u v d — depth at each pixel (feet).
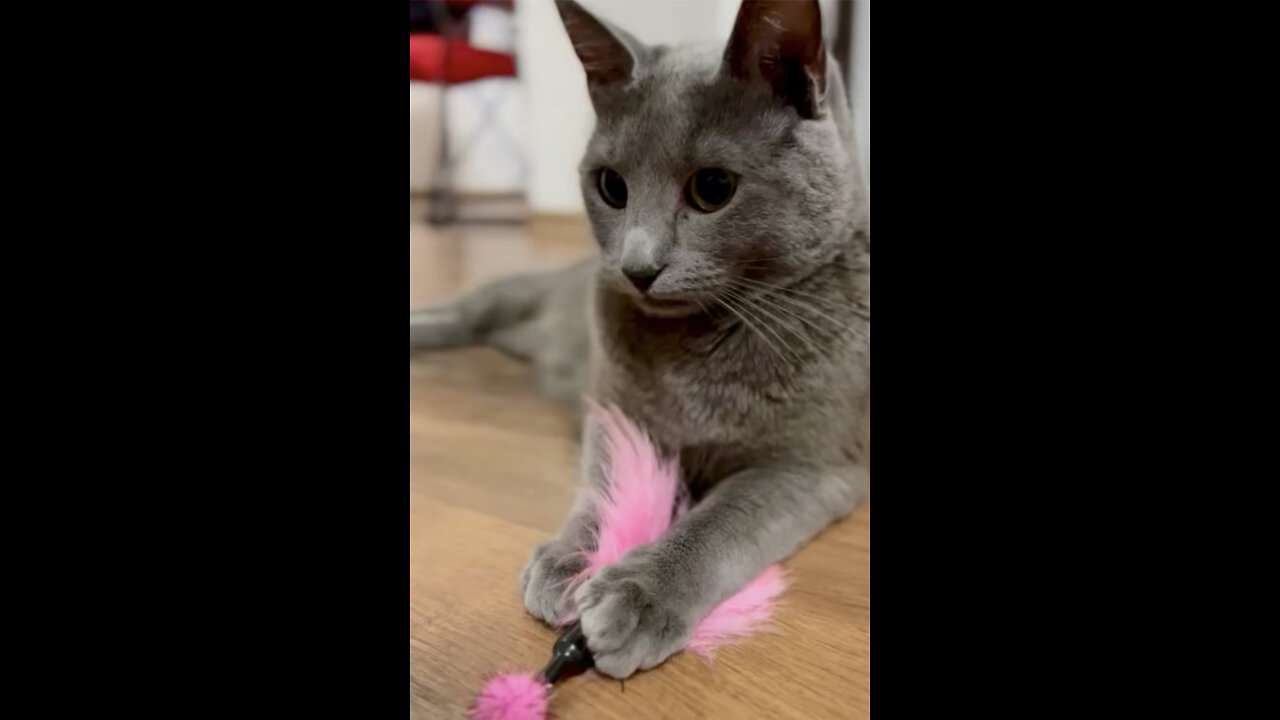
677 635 2.31
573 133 10.05
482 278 7.14
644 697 2.16
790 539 2.84
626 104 2.89
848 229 2.97
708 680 2.23
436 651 2.34
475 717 2.09
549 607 2.45
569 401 4.53
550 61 9.89
